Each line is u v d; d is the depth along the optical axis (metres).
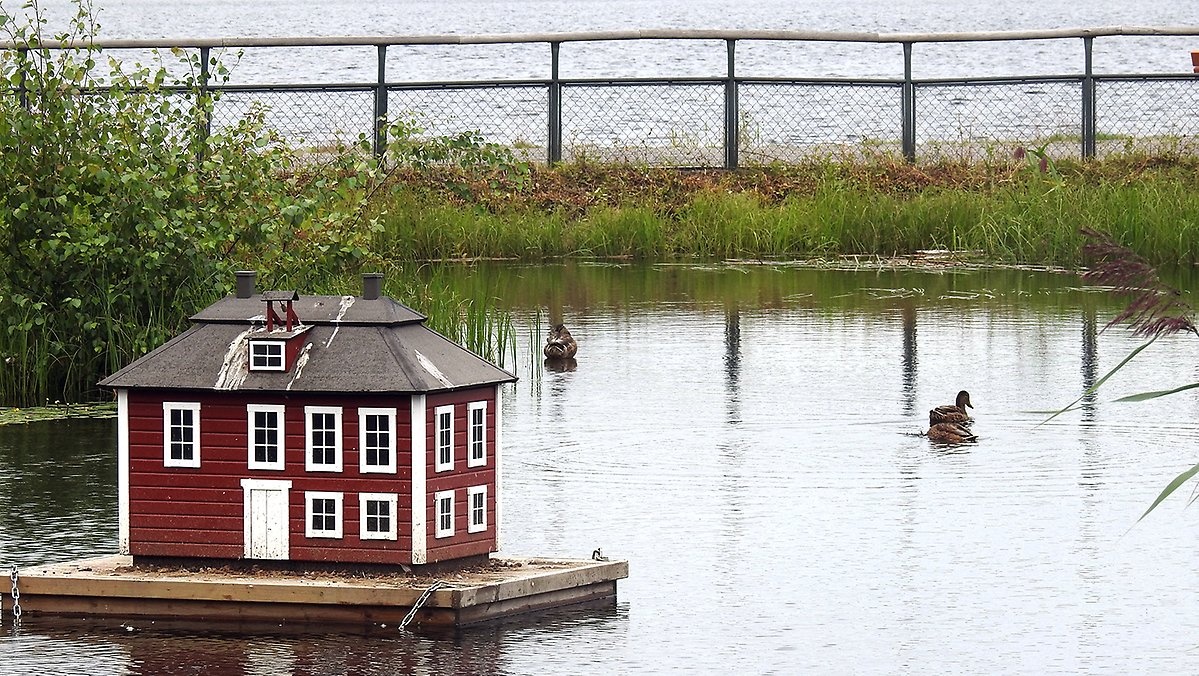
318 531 30.61
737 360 58.56
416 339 31.14
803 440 46.41
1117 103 139.50
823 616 31.55
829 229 89.31
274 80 188.50
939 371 56.16
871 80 99.62
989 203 89.50
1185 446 45.44
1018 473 42.56
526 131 127.88
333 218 57.06
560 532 37.31
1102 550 35.88
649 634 30.25
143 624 30.44
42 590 30.83
